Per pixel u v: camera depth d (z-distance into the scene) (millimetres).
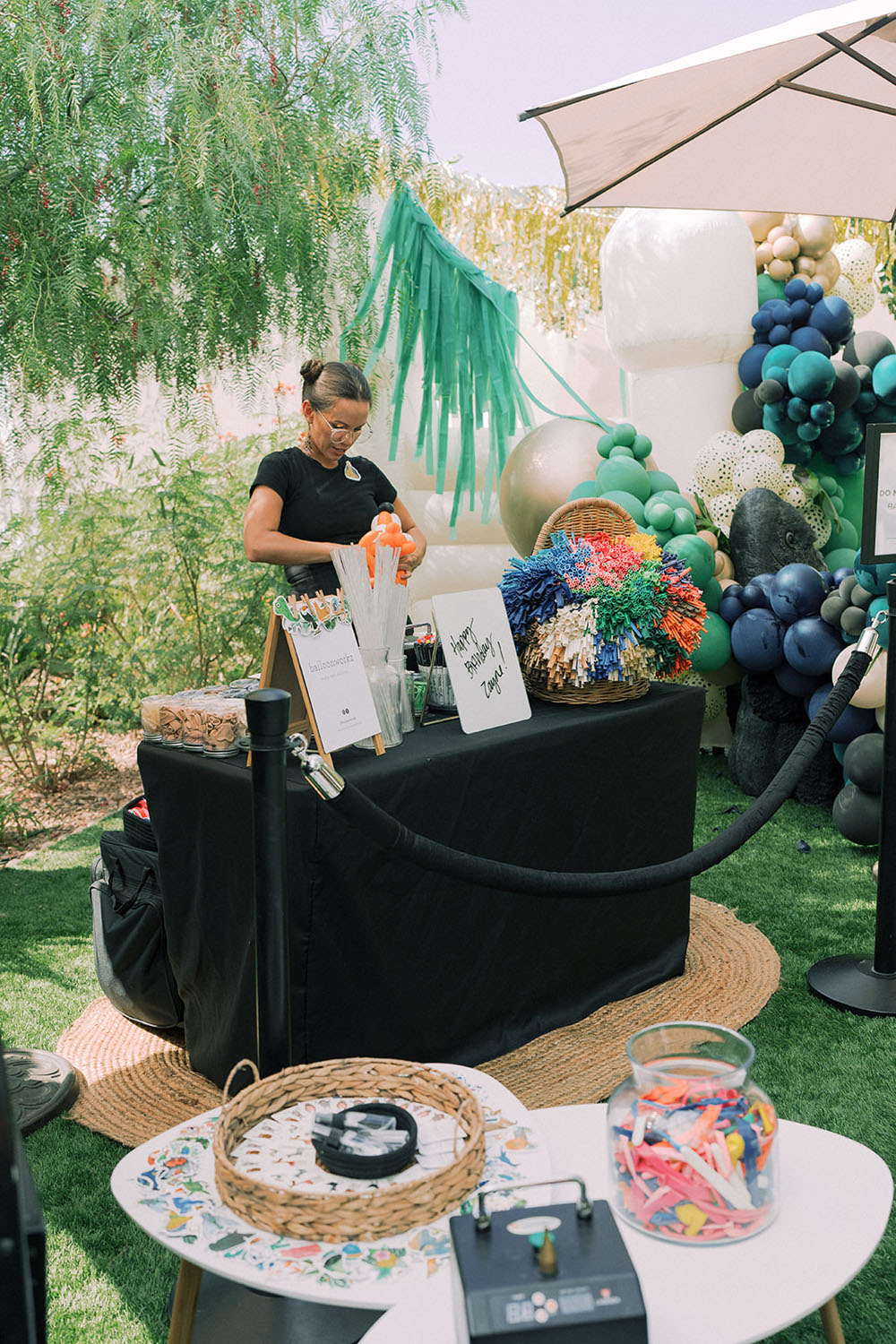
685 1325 915
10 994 2717
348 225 3797
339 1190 1093
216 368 3740
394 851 1663
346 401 2535
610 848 2479
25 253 3102
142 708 2117
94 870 2457
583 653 2322
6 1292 692
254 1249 1024
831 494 4516
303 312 3729
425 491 4996
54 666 4531
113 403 3701
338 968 1924
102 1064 2344
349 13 3520
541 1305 814
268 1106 1231
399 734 2092
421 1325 921
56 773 4758
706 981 2680
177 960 2205
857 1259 996
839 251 4684
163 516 4777
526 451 4570
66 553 4777
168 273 3371
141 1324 1563
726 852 2102
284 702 1390
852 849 3660
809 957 2811
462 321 4430
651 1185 1026
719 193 2570
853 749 3568
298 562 2545
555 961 2414
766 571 4199
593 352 5602
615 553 2410
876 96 2197
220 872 2006
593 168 2373
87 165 3133
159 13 3145
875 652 2396
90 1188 1906
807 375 4121
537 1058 2311
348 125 3615
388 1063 1274
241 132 3131
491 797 2137
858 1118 2051
